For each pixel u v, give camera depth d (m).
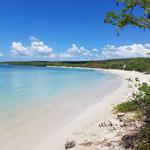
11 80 42.34
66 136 9.76
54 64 195.12
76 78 49.31
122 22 8.19
